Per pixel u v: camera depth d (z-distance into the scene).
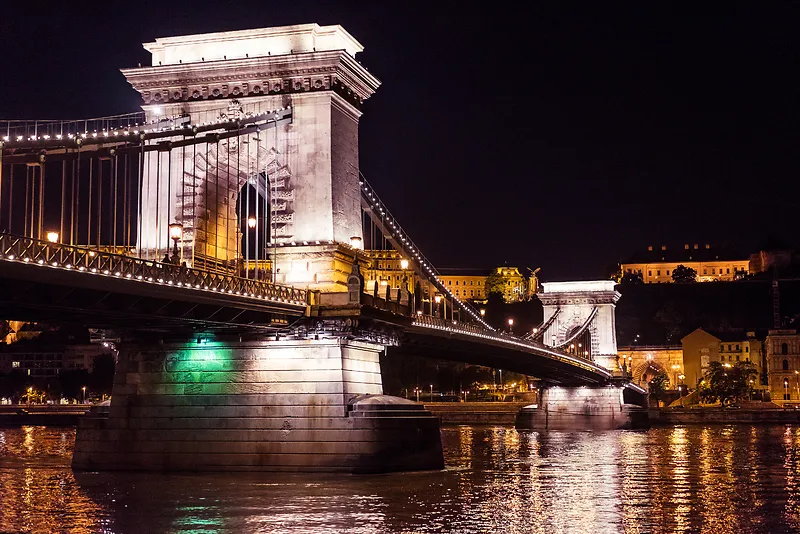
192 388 55.06
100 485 50.81
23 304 39.47
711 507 49.28
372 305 55.91
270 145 57.88
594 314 142.88
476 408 178.38
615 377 136.38
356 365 55.75
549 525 43.16
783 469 70.06
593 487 57.34
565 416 137.38
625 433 125.31
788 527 43.66
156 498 46.94
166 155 58.31
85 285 39.41
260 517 42.62
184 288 44.47
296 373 53.91
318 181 57.41
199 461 54.38
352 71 59.12
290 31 58.84
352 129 60.78
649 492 55.12
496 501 49.16
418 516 43.75
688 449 91.56
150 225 57.66
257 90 58.34
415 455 54.97
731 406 190.88
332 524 41.44
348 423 53.16
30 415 172.62
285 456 53.50
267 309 50.38
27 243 36.59
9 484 54.28
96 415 56.69
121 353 56.47
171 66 58.75
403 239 73.31
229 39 59.41
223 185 58.03
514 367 113.19
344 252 57.53
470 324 85.31
